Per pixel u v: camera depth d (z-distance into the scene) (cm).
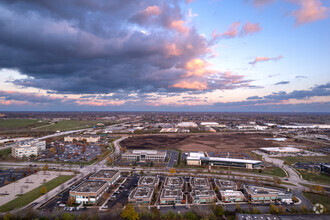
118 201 15638
